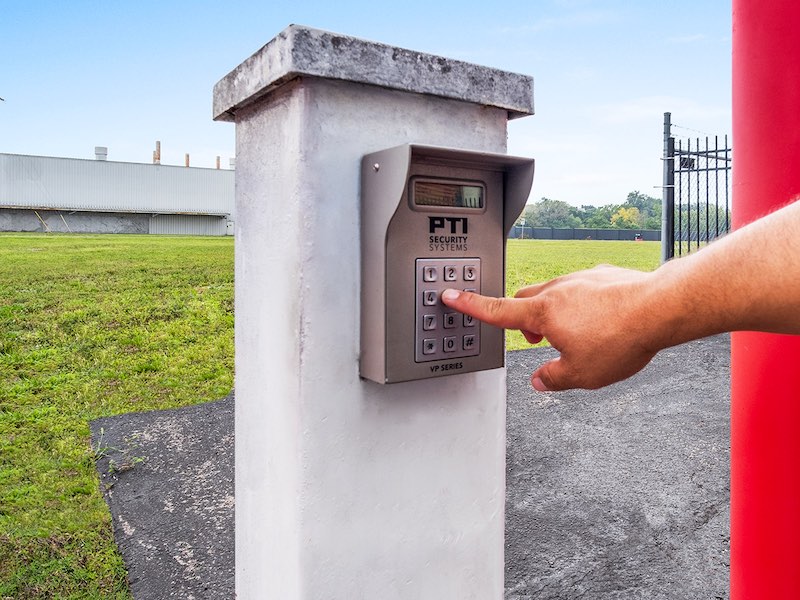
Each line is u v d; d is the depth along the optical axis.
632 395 4.91
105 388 4.77
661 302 0.70
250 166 1.18
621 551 2.57
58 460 3.35
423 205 1.01
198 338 6.61
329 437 1.04
